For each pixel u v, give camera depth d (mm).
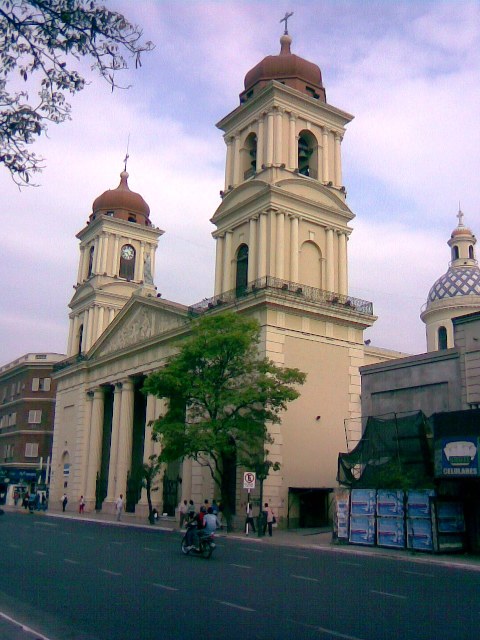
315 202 41000
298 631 10242
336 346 39000
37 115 8047
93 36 7871
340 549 25203
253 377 33438
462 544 24156
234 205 42250
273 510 33688
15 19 7816
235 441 34875
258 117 42938
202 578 16062
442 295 54250
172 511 44062
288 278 38906
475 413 23000
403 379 29859
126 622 10758
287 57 44219
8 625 9992
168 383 32344
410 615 11656
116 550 22859
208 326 33281
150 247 63812
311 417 36625
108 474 52531
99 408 55281
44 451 74875
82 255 64750
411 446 25641
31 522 39438
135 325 50562
